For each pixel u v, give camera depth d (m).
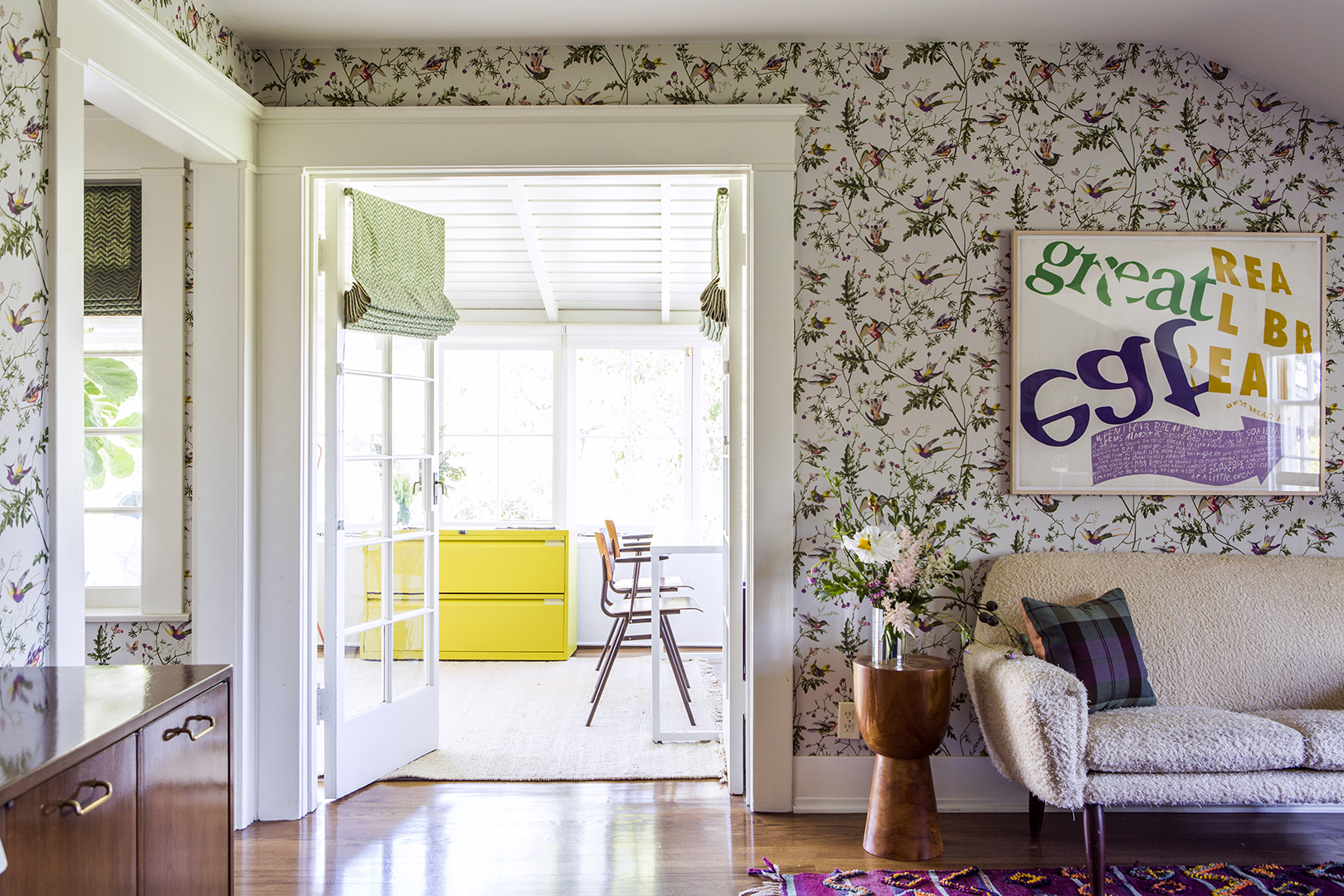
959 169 2.95
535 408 5.50
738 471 3.14
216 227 2.79
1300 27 2.65
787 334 2.90
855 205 2.94
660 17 2.76
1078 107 2.95
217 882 1.66
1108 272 2.93
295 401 2.88
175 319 2.81
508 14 2.72
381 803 2.97
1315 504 2.97
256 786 2.85
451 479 5.46
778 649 2.88
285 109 2.87
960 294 2.95
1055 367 2.93
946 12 2.74
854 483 2.94
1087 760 2.22
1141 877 2.39
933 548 2.94
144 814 1.40
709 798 3.02
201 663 2.77
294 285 2.88
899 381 2.95
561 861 2.53
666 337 5.48
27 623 1.83
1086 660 2.52
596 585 5.47
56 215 1.90
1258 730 2.27
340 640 3.00
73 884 1.20
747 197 2.93
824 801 2.91
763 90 2.94
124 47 2.16
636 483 5.57
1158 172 2.96
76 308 1.97
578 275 5.07
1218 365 2.94
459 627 5.10
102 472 2.95
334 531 2.97
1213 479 2.94
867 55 2.94
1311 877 2.39
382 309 3.09
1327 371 2.96
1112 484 2.94
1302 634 2.70
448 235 4.61
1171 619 2.73
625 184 4.04
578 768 3.29
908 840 2.53
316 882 2.40
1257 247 2.94
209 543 2.78
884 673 2.49
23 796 1.09
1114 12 2.73
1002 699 2.42
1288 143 2.95
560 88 2.94
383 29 2.81
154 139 2.57
